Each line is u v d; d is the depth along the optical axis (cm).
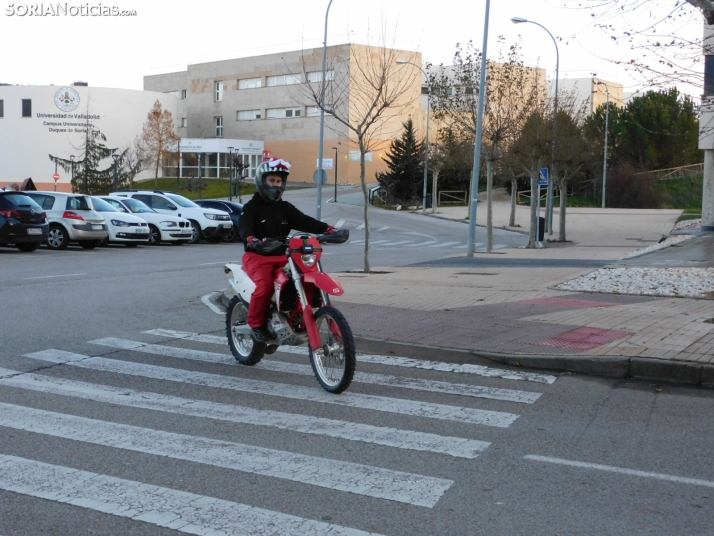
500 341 907
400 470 514
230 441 577
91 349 920
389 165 6994
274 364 851
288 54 8331
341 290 691
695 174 6956
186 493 471
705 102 1061
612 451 557
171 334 1022
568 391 734
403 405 681
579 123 3938
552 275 1669
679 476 505
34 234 2266
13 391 721
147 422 625
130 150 8131
